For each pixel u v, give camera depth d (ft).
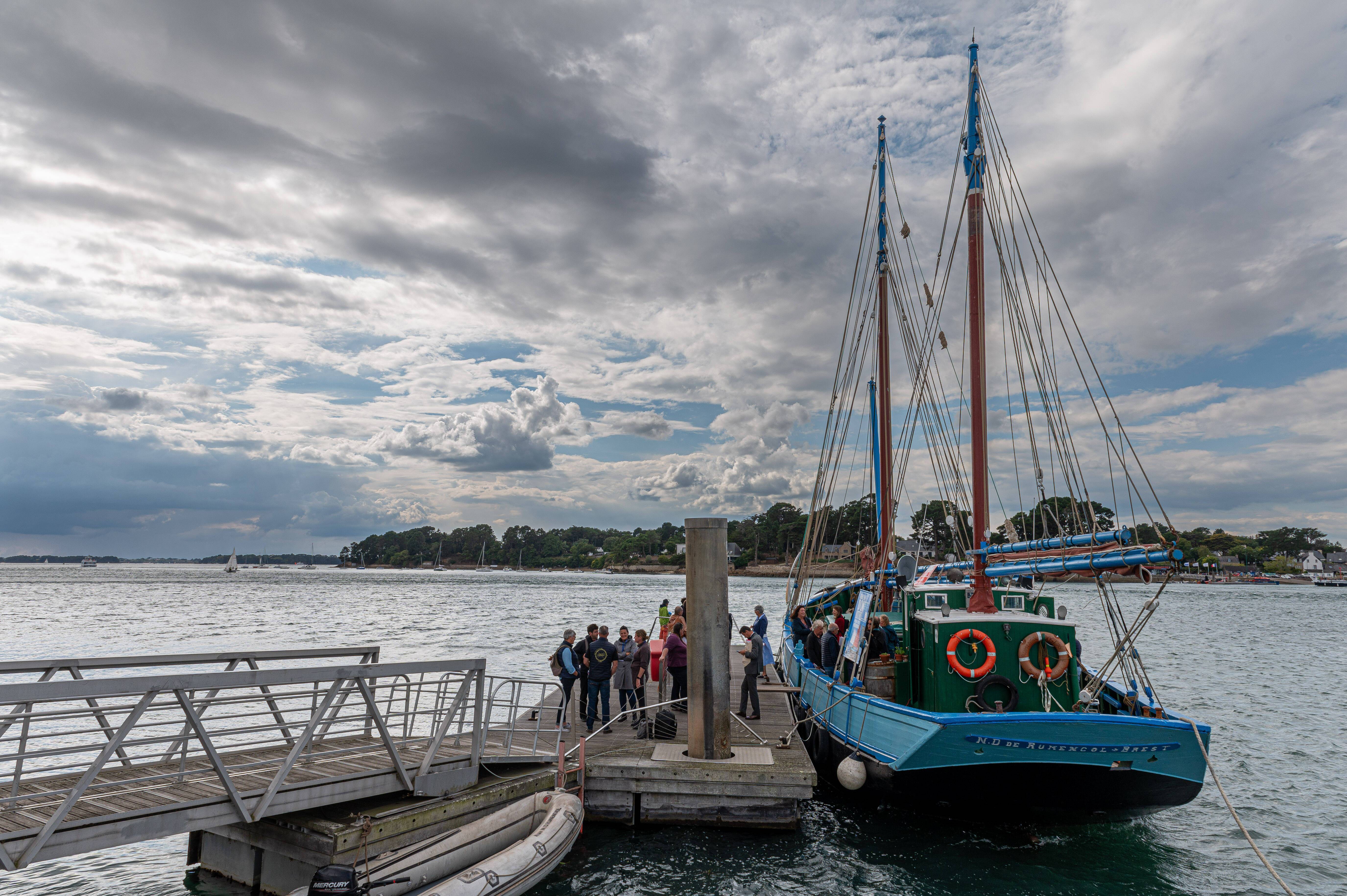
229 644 132.36
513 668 103.45
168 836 30.35
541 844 31.86
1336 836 41.52
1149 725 34.50
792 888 33.17
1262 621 228.63
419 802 33.09
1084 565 37.22
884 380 76.33
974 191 45.27
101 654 117.60
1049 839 39.68
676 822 39.50
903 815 42.63
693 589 41.81
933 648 39.60
